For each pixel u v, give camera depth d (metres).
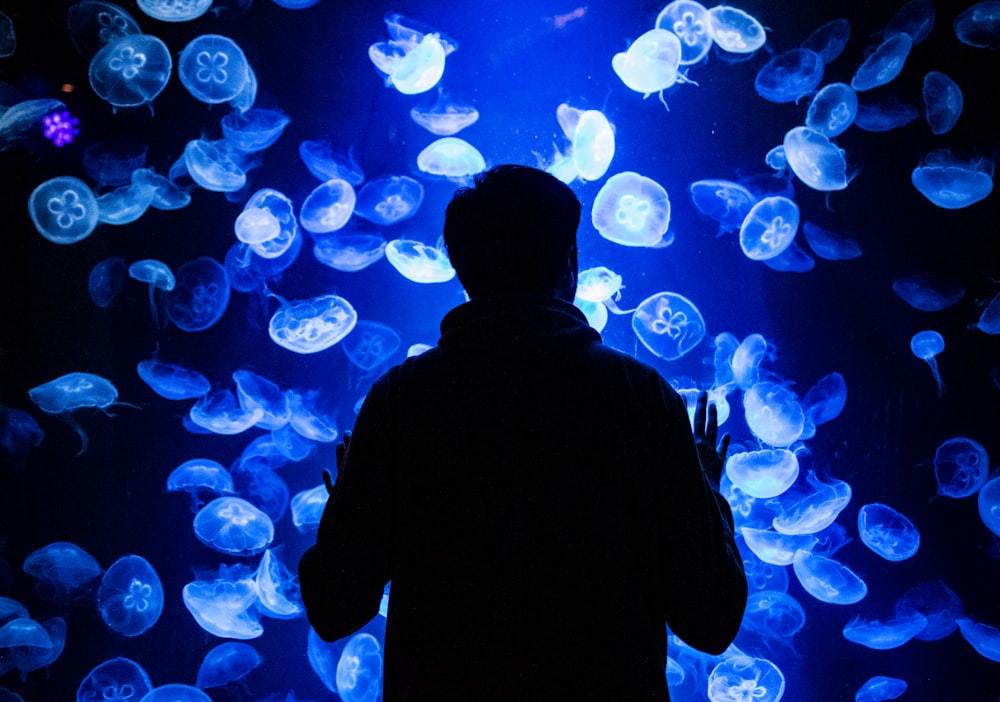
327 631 1.24
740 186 3.86
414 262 3.71
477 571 1.22
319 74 4.13
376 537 1.26
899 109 3.89
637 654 1.21
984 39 3.72
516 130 4.05
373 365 4.09
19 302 4.03
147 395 4.02
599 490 1.24
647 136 4.07
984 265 3.79
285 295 4.13
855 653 3.55
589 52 4.02
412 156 4.13
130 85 4.02
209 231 4.15
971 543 3.67
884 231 3.91
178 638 3.78
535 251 1.41
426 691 1.21
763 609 3.56
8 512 3.88
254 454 3.99
